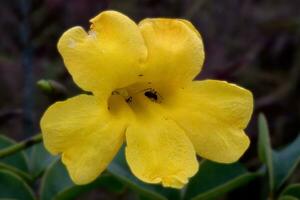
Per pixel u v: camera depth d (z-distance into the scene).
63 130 0.20
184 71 0.22
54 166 0.27
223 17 0.45
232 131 0.22
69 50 0.20
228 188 0.25
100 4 0.39
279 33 0.45
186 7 0.44
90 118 0.21
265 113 0.38
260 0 0.51
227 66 0.36
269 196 0.26
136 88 0.23
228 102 0.22
